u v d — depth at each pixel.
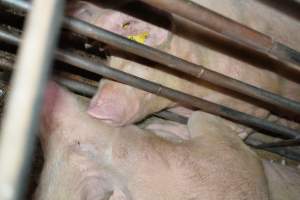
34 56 0.88
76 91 3.02
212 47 2.92
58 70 3.13
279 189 3.22
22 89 0.86
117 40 2.00
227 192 2.62
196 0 2.91
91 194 2.33
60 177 2.46
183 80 2.84
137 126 2.91
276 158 3.81
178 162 2.66
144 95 2.72
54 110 2.57
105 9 2.65
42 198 2.45
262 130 3.29
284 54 1.92
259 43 1.85
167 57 2.12
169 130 3.15
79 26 1.93
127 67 2.72
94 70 2.31
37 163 3.02
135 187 2.59
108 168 2.57
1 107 2.66
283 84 3.25
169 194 2.58
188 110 3.11
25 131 0.84
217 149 2.78
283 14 3.17
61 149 2.53
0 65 2.72
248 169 2.75
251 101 3.10
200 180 2.62
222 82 2.25
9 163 0.82
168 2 1.58
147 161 2.64
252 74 3.08
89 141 2.60
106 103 2.60
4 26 2.99
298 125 3.47
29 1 1.92
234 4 3.07
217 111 2.67
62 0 0.97
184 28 2.76
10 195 0.82
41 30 0.91
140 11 2.60
